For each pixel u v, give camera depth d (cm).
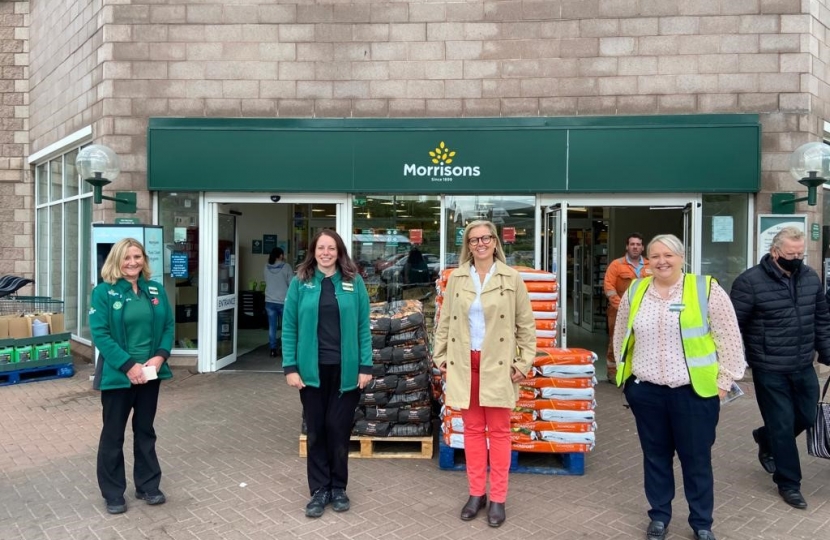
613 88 736
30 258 1064
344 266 388
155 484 398
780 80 719
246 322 1219
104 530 360
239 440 524
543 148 732
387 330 472
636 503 401
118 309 375
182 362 793
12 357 726
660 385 344
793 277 398
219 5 767
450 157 742
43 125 996
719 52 724
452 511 387
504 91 746
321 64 762
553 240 753
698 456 341
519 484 432
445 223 763
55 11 934
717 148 714
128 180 777
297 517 377
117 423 381
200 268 784
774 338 397
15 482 432
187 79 771
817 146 637
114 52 775
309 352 377
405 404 479
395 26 755
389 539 350
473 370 374
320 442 386
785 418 398
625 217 1053
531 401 450
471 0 748
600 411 624
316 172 755
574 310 1193
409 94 755
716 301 341
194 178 762
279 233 1229
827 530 364
